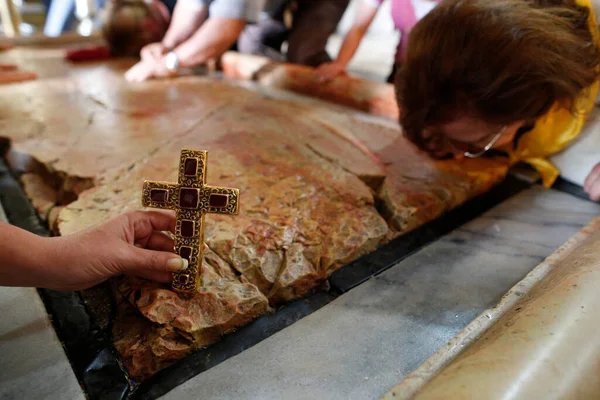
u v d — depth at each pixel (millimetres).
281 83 2100
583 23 937
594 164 1163
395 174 1173
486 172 1189
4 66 2125
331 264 877
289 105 1707
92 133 1386
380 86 1745
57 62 2432
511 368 485
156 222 763
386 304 794
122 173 1118
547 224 1043
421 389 525
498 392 458
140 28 2482
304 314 786
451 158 1263
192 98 1751
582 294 581
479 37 827
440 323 747
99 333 736
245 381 645
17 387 632
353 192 1031
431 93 914
